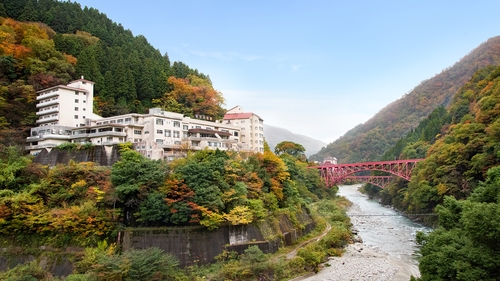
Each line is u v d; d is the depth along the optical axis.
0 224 32.22
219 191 36.16
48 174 39.16
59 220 31.75
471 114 77.81
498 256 18.80
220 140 61.47
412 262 38.59
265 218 40.56
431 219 59.50
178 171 37.34
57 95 57.62
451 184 54.03
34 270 28.39
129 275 26.94
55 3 101.06
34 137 54.38
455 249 20.97
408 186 74.88
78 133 56.28
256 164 48.28
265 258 33.69
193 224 34.12
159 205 33.22
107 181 37.00
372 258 40.25
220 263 32.69
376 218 68.94
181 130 59.78
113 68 77.19
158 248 30.34
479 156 49.78
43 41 69.38
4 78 59.28
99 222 32.34
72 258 30.45
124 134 54.16
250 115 78.25
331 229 51.72
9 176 38.12
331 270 35.94
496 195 24.97
